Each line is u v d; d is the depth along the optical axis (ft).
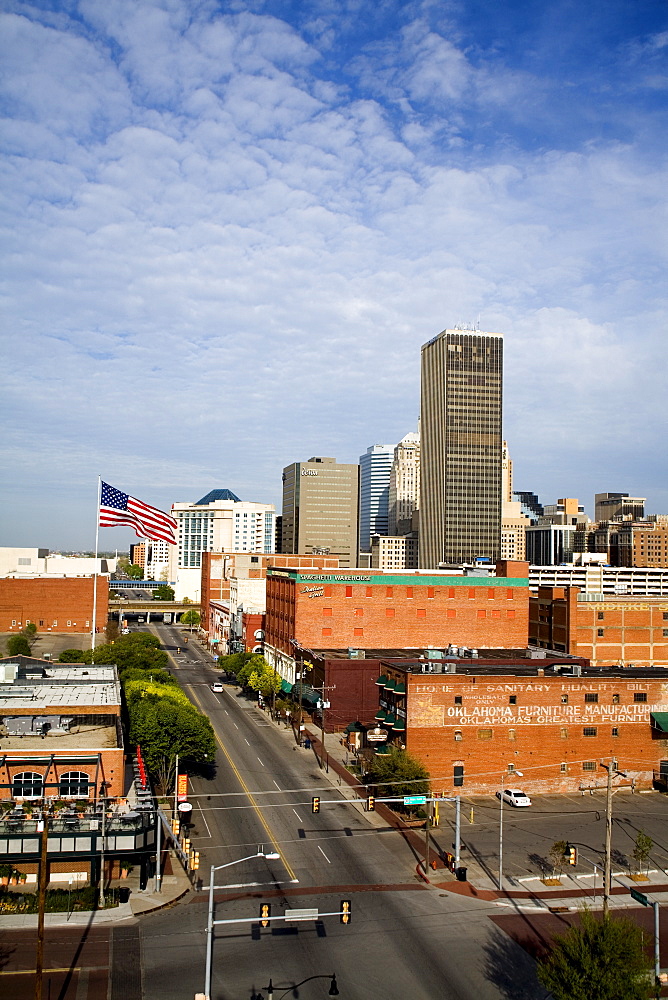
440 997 134.82
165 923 159.43
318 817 226.38
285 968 142.92
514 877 187.83
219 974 140.15
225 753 291.99
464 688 257.34
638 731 268.62
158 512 395.55
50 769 183.83
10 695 228.43
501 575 416.87
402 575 398.01
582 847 209.67
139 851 172.96
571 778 263.29
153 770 231.50
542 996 135.95
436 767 254.06
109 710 212.23
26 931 154.92
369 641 392.88
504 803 250.16
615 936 126.31
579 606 429.38
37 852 168.76
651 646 436.76
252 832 212.02
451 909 169.78
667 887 184.96
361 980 139.54
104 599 609.83
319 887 178.81
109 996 131.64
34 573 644.69
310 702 349.61
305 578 388.98
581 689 265.34
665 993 137.08
